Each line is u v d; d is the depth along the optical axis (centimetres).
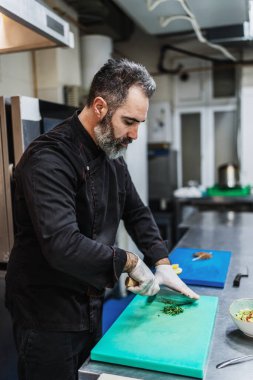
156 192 384
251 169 396
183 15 260
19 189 100
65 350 104
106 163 111
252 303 101
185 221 259
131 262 98
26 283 103
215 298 113
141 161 316
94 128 100
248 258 163
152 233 130
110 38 332
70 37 153
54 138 97
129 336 90
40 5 128
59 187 89
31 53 269
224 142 411
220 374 77
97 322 116
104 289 110
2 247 140
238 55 386
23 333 106
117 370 81
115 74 92
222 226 238
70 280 101
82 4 285
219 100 406
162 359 79
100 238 112
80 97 300
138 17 268
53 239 84
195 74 410
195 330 93
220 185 357
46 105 148
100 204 108
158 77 403
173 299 112
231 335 93
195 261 153
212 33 281
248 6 225
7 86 239
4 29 138
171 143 411
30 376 105
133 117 93
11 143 137
